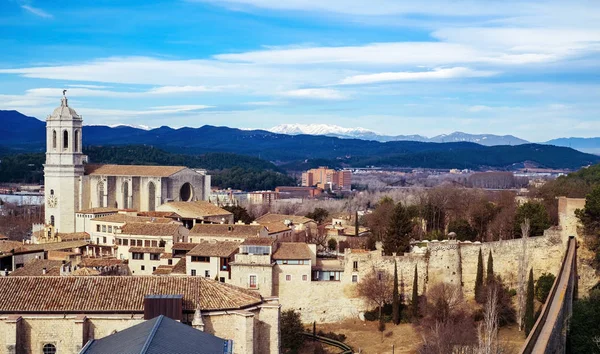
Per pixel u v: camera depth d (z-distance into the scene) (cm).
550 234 17838
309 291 17700
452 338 13950
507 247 17938
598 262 17088
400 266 17950
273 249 17850
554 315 12006
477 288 17350
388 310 17562
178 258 19500
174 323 9494
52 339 10044
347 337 16612
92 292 10469
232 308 10481
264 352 10919
